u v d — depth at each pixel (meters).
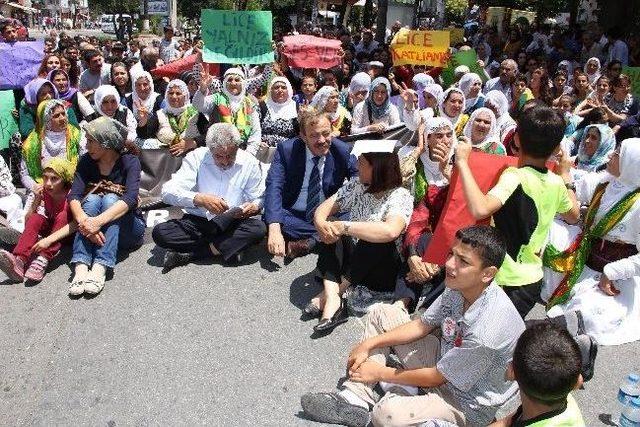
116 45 9.48
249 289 4.08
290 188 4.39
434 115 6.34
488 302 2.49
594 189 4.06
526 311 2.99
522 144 2.81
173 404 3.08
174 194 4.25
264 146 6.06
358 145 4.05
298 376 3.29
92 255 4.14
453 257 2.47
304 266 4.38
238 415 3.02
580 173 4.66
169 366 3.35
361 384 2.91
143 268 4.31
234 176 4.36
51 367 3.33
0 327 3.66
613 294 3.66
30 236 4.13
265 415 3.02
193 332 3.63
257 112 6.23
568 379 1.93
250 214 4.36
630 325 3.65
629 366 3.45
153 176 5.47
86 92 7.38
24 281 4.14
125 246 4.47
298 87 8.73
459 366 2.53
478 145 4.92
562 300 3.78
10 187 4.90
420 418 2.54
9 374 3.28
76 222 4.24
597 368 3.42
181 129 6.05
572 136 6.23
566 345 1.97
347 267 3.73
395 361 3.11
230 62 6.79
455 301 2.66
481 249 2.39
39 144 5.23
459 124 5.76
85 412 3.02
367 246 3.61
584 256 3.70
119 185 4.28
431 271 3.45
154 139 6.11
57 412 3.02
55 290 4.04
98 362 3.37
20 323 3.71
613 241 3.64
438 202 3.62
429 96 6.77
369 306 3.71
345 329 3.65
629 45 14.68
